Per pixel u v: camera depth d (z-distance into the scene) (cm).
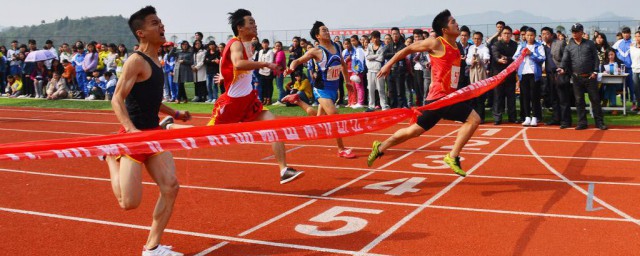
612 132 1034
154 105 434
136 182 416
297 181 704
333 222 530
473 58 1156
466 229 499
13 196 659
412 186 661
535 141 962
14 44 2228
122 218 561
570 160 795
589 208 553
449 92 636
